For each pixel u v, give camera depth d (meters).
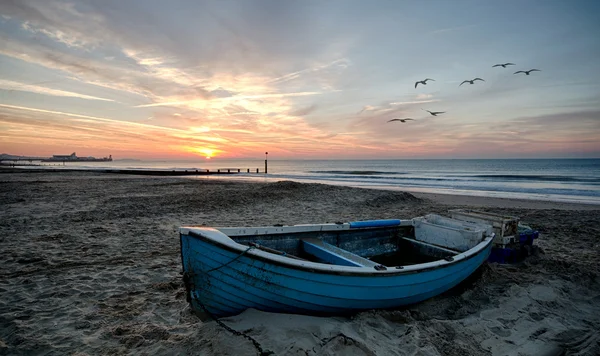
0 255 6.89
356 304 4.12
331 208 15.07
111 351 3.60
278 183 22.17
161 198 16.20
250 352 3.26
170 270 6.32
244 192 18.73
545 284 5.91
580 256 7.91
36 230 9.22
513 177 40.75
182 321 4.36
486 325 4.38
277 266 3.81
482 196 21.77
